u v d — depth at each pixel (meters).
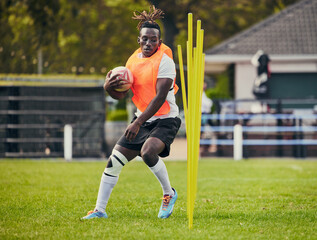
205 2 112.56
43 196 26.91
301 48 75.62
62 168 42.75
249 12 115.88
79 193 28.22
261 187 31.33
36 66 61.62
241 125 57.50
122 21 106.56
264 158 55.78
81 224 19.31
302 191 29.55
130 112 76.12
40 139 52.47
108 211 22.47
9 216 21.16
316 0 86.06
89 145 52.69
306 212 22.25
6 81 53.22
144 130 20.61
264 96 62.06
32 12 87.00
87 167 43.84
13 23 83.06
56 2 90.25
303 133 56.97
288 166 45.91
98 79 54.00
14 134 52.19
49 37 86.50
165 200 21.09
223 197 27.06
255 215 21.53
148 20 20.30
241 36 79.56
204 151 57.84
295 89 73.88
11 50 64.31
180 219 20.64
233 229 18.59
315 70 73.50
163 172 20.67
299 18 82.31
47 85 52.75
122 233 17.75
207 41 112.88
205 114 57.22
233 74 79.31
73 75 58.91
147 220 20.33
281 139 57.28
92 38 103.06
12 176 36.31
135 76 20.31
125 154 20.55
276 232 18.23
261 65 62.22
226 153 57.12
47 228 18.67
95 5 104.44
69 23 97.06
